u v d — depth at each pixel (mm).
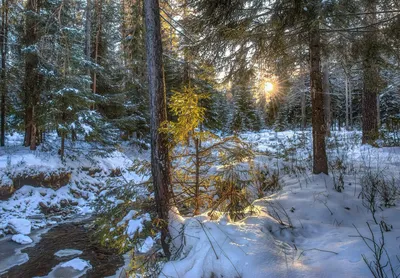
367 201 4570
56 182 9664
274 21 4902
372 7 5105
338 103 26453
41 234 6738
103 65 15398
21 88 10859
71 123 10195
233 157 4055
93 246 5906
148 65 4289
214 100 16141
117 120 14648
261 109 27125
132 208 4457
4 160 9039
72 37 10312
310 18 4652
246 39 5492
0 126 12234
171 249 3555
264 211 4113
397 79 14758
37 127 10648
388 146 8812
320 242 3326
